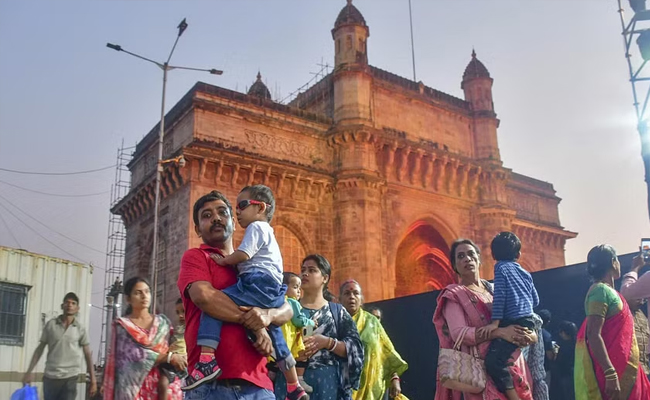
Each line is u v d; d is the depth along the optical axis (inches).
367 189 1408.7
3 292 579.8
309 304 273.7
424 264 1726.1
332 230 1411.2
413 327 633.0
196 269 179.5
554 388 457.7
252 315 173.5
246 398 170.6
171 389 324.2
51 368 376.5
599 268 271.6
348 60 1529.3
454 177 1640.0
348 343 258.7
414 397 610.9
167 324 330.6
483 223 1676.9
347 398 254.8
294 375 197.5
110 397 305.0
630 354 252.2
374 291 1334.9
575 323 472.1
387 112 1566.2
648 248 331.0
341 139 1446.9
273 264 190.4
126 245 1611.7
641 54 457.7
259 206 209.8
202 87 1323.8
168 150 1402.6
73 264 673.6
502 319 245.9
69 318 389.4
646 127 446.6
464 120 1752.0
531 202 1991.9
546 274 502.6
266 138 1386.6
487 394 240.5
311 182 1393.9
